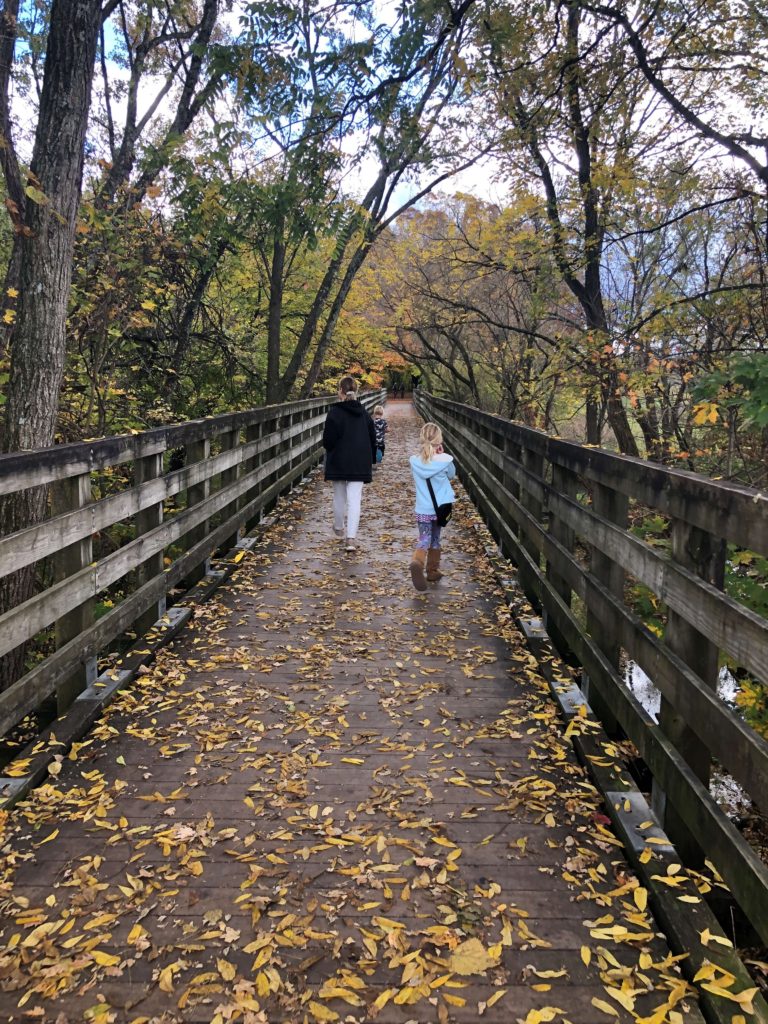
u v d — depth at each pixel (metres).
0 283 7.51
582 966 2.18
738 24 8.34
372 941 2.25
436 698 4.13
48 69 4.76
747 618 2.06
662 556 2.83
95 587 3.87
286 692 4.20
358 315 22.64
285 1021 1.97
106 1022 1.96
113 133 10.85
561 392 13.35
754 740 2.01
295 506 10.23
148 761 3.40
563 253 11.72
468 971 2.14
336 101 5.78
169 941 2.26
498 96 9.92
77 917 2.36
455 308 19.06
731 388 6.27
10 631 2.98
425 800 3.08
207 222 9.07
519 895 2.50
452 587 6.40
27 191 4.62
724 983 2.04
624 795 3.01
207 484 6.23
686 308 9.23
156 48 10.93
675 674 2.63
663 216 10.39
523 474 6.04
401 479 13.59
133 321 8.80
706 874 2.65
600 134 9.71
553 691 4.09
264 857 2.68
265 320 16.27
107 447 4.04
